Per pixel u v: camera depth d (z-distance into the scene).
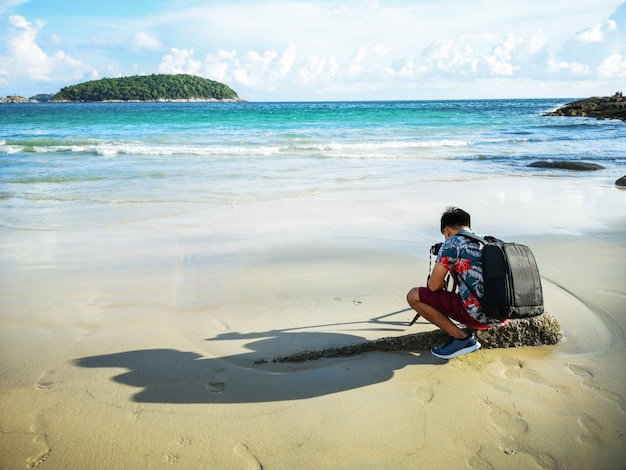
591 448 2.59
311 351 3.53
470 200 8.77
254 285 4.84
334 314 4.20
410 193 9.45
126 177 11.03
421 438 2.68
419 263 5.44
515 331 3.63
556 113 47.50
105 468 2.46
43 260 5.61
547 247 5.89
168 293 4.67
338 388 3.16
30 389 3.12
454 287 3.37
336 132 23.48
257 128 25.73
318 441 2.66
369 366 3.42
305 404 2.98
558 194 9.34
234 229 6.89
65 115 41.56
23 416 2.85
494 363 3.45
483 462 2.50
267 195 9.20
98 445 2.62
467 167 13.02
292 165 13.04
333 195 9.22
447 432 2.73
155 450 2.59
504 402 2.99
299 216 7.61
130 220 7.41
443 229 3.46
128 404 2.97
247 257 5.67
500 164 13.66
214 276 5.09
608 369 3.32
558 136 22.86
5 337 3.80
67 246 6.14
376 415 2.88
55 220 7.39
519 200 8.76
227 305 4.39
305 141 19.08
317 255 5.72
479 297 3.08
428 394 3.09
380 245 6.09
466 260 3.15
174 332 3.91
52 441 2.65
